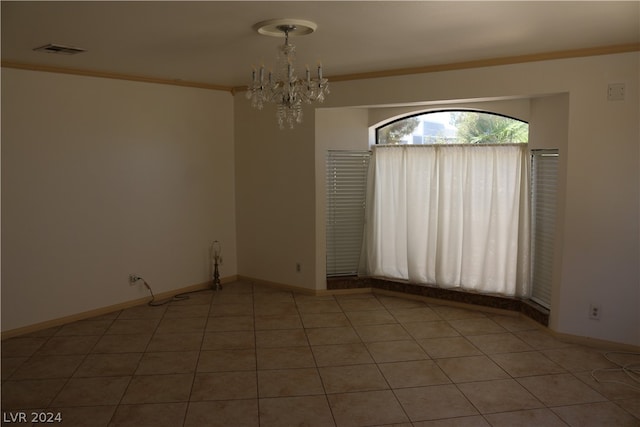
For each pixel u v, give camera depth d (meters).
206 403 3.51
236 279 6.61
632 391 3.66
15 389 3.68
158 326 4.98
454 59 4.55
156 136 5.61
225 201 6.40
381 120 5.78
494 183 5.14
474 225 5.34
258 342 4.60
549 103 4.62
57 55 4.26
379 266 6.02
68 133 4.89
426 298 5.73
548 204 4.84
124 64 4.66
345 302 5.75
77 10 2.95
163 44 3.85
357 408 3.45
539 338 4.64
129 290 5.52
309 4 2.86
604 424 3.25
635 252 4.19
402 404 3.50
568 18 3.19
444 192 5.46
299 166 5.89
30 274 4.73
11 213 4.57
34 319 4.79
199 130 6.02
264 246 6.34
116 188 5.30
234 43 3.80
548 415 3.35
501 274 5.25
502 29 3.45
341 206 5.98
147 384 3.78
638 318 4.24
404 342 4.59
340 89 5.49
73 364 4.11
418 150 5.57
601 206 4.26
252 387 3.74
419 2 2.83
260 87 3.59
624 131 4.12
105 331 4.83
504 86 4.57
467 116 5.48
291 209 6.03
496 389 3.71
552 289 4.66
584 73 4.21
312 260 5.95
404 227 5.81
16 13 3.01
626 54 4.05
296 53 4.21
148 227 5.63
